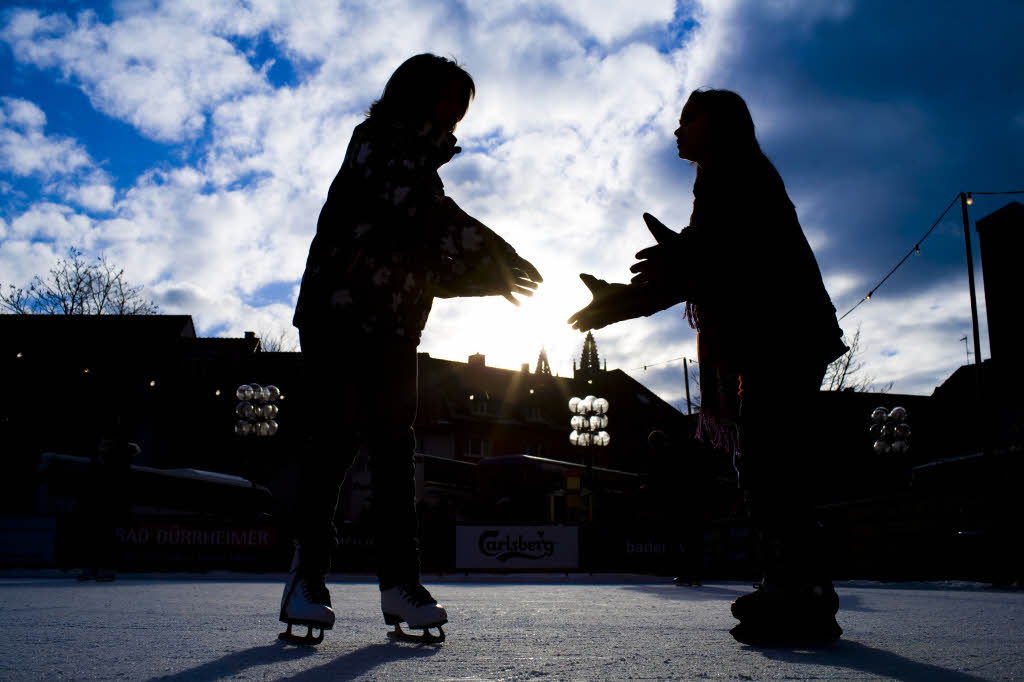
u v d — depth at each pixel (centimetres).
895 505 1455
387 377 244
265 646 204
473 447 5722
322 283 248
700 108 260
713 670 160
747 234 246
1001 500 1179
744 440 237
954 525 1336
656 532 1775
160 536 1703
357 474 3412
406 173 247
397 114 252
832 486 2973
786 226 249
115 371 3850
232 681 145
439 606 227
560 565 1725
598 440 2377
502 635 238
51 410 3700
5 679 144
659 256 254
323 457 241
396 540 233
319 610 220
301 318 252
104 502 1081
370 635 240
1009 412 2561
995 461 1284
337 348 246
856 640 222
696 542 1058
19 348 3750
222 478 2650
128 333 4016
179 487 2583
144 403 3909
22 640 209
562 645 208
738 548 1556
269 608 363
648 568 1761
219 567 1705
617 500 2314
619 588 958
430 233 250
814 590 218
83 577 1066
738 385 246
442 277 261
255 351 4438
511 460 3494
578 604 467
